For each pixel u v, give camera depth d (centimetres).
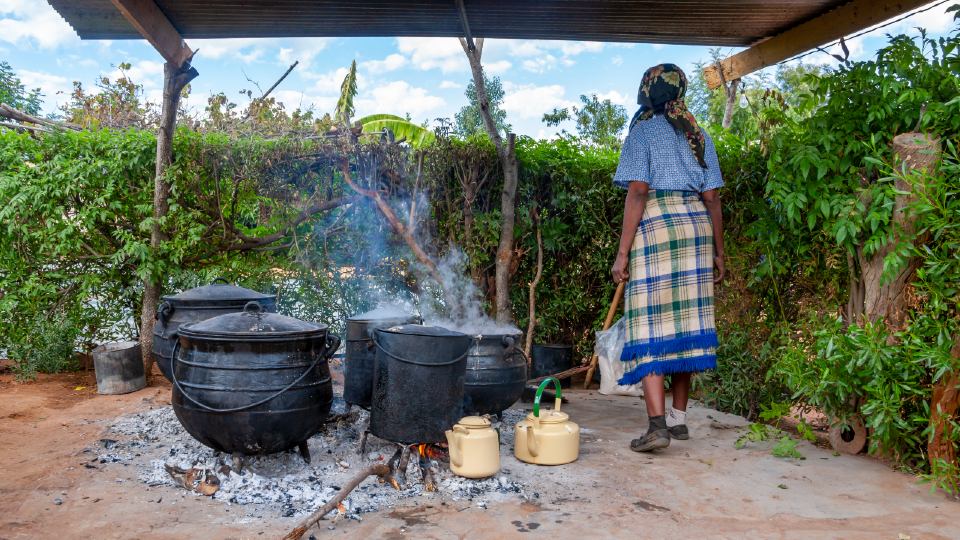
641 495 296
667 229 352
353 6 482
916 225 320
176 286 559
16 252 545
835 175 375
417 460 319
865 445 359
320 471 318
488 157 539
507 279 528
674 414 393
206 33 525
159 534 245
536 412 343
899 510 279
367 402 372
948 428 298
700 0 474
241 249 569
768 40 558
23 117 594
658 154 356
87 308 574
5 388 515
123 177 545
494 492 295
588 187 559
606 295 573
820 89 370
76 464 327
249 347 286
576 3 481
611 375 451
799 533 254
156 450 354
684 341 351
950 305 316
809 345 404
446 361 311
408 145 542
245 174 540
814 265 411
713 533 253
